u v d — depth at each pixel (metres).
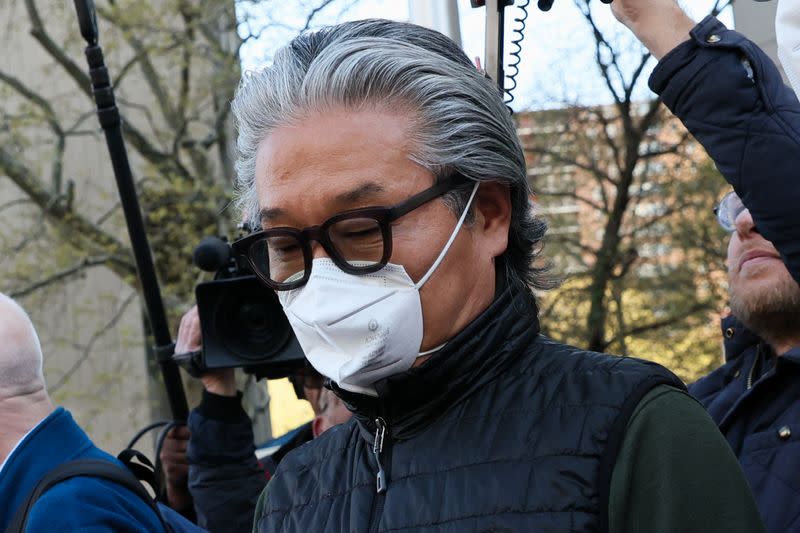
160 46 12.25
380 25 1.49
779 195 1.64
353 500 1.43
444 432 1.40
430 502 1.34
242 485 2.85
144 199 12.34
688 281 11.31
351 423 1.58
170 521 2.38
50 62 14.59
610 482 1.28
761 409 2.01
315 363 1.43
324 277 1.39
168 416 14.17
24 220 14.75
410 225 1.40
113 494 2.11
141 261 3.07
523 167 1.50
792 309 2.05
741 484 1.30
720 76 1.68
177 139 12.57
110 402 14.52
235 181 1.54
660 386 1.34
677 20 1.74
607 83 10.48
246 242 1.44
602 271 11.17
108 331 14.59
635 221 11.51
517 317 1.47
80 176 14.55
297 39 1.50
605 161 11.67
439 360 1.40
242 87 1.50
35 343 2.40
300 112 1.41
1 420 2.30
